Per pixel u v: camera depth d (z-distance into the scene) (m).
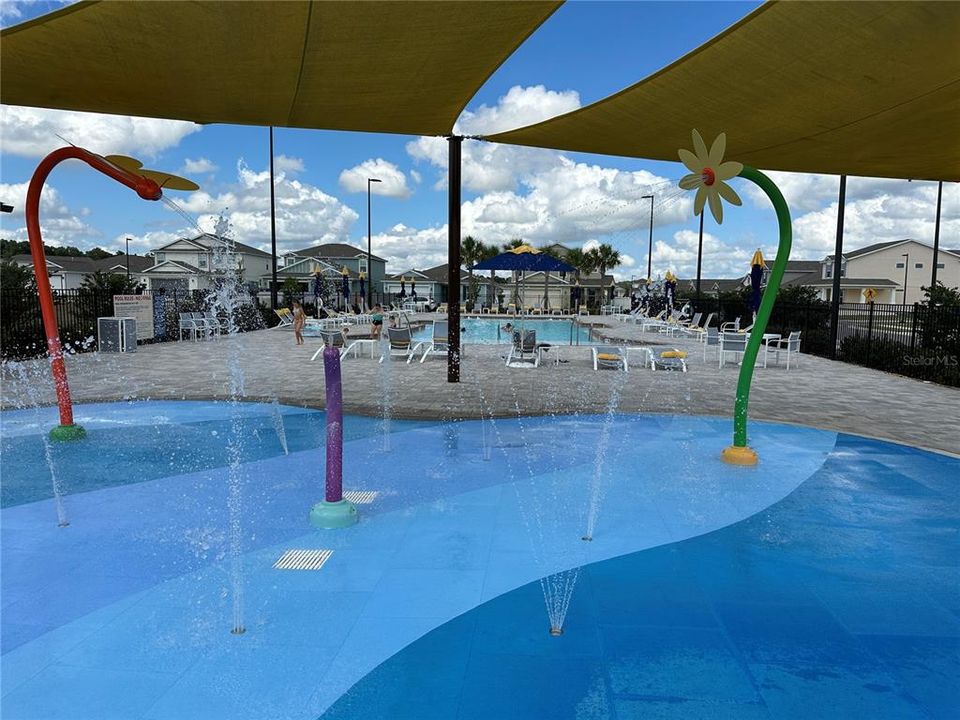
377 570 3.70
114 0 4.00
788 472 5.73
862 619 3.20
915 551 4.05
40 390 9.44
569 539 4.18
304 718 2.41
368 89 5.82
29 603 3.30
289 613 3.20
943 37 4.31
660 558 3.91
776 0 4.08
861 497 5.08
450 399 8.86
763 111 6.00
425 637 2.99
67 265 51.72
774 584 3.57
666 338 21.03
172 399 8.80
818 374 12.18
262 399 8.78
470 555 3.93
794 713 2.45
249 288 37.59
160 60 4.98
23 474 5.50
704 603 3.35
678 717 2.42
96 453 6.18
